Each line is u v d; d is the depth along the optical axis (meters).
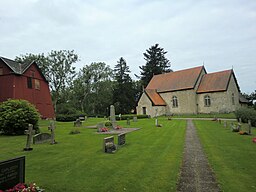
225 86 46.25
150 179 7.35
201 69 52.09
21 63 39.72
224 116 40.44
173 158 10.07
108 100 72.69
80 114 43.69
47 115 41.22
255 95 57.91
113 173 8.04
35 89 38.75
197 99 49.75
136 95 74.44
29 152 12.04
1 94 34.78
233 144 13.30
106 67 73.56
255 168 8.41
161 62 79.19
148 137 16.97
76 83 70.44
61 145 14.15
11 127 20.31
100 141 15.48
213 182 7.04
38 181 7.29
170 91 52.75
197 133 18.89
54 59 58.47
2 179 5.79
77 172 8.23
